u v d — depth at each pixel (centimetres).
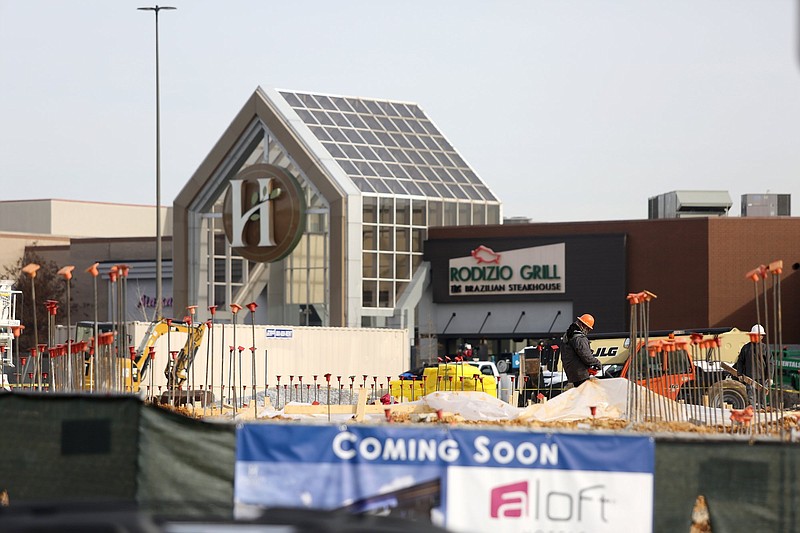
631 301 4625
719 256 14288
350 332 11925
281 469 2594
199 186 15338
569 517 2588
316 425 2592
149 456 2634
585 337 6122
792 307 14175
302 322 14800
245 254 14988
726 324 14238
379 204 14838
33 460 2692
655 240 14550
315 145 14800
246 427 2611
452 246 15262
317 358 11631
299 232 14650
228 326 10906
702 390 6450
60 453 2686
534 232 15025
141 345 8612
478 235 15225
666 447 2609
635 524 2594
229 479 2609
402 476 2578
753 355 5016
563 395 5272
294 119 14975
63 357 5269
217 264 15438
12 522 1570
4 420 2706
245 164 15288
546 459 2584
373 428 2583
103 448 2661
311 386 10638
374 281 14750
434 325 15350
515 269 15050
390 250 14925
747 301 14238
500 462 2580
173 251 15475
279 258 14812
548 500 2584
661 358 6394
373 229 14775
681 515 2603
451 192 15750
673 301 14425
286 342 11362
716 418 4884
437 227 15400
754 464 2619
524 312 15025
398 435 2581
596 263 14712
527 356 9950
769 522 2614
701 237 14325
